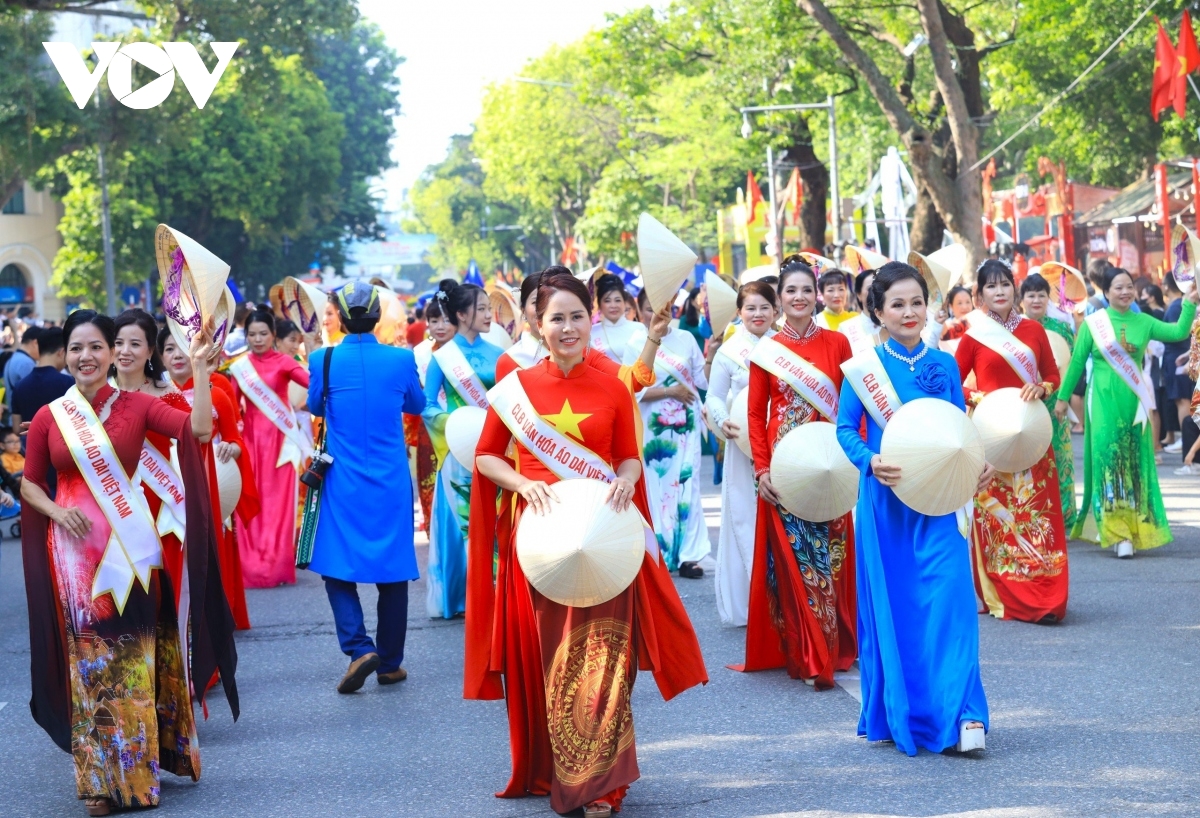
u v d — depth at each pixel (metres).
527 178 59.06
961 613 5.38
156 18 28.42
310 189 53.53
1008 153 38.75
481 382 8.29
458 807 5.05
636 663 5.05
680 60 26.97
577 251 60.38
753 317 7.54
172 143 30.61
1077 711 5.93
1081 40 27.78
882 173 25.91
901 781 5.11
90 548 5.12
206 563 5.38
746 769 5.36
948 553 5.38
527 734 5.06
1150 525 9.50
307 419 11.60
